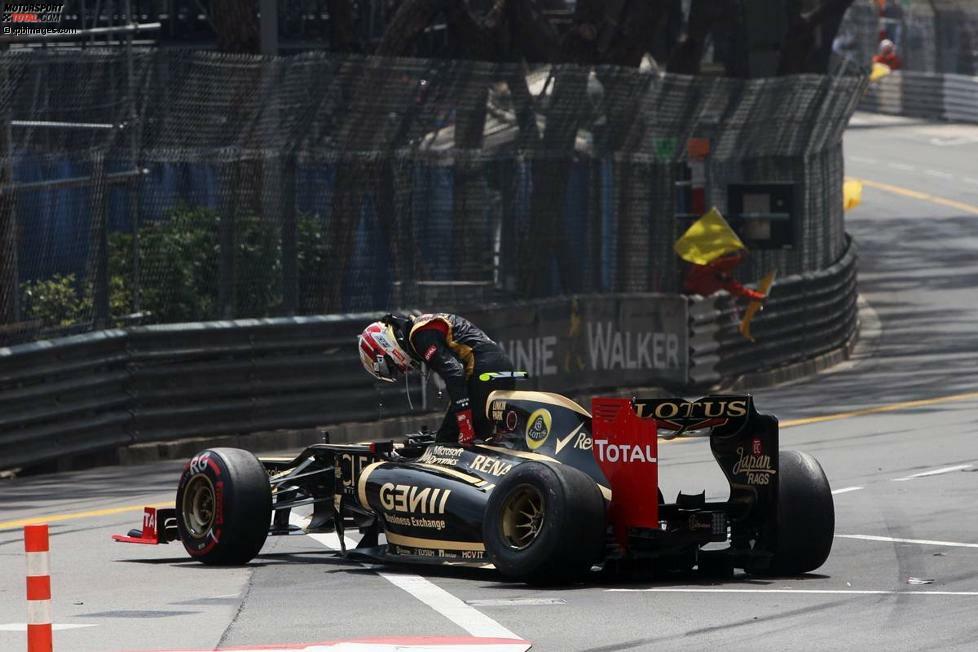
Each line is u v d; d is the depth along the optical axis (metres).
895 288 140.75
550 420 34.84
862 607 30.81
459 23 94.12
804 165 99.62
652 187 86.12
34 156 59.84
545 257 80.62
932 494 49.12
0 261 60.41
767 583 34.03
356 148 70.62
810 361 99.56
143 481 56.38
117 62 61.44
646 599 31.77
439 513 35.06
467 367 36.28
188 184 66.62
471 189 76.50
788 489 34.34
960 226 173.50
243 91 65.19
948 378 92.69
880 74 188.12
